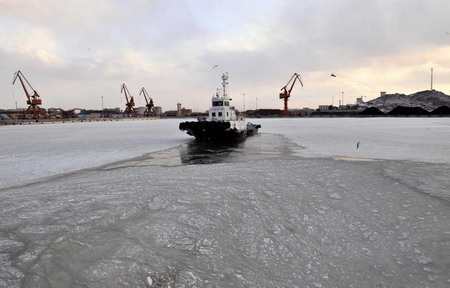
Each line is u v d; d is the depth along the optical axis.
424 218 8.60
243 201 10.02
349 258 6.42
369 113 183.75
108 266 6.07
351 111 187.62
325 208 9.41
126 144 31.45
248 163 17.64
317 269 5.99
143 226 7.95
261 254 6.57
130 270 5.93
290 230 7.79
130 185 12.38
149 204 9.71
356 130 53.41
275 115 193.75
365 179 13.20
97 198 10.53
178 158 20.27
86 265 6.14
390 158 19.27
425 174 14.16
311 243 7.08
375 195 10.80
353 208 9.43
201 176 13.96
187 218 8.49
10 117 140.25
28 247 6.95
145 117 193.88
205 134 31.34
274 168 15.88
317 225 8.11
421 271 5.92
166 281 5.57
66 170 16.53
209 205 9.59
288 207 9.47
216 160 19.03
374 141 31.75
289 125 79.00
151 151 24.75
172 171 15.39
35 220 8.53
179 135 45.59
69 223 8.26
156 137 41.47
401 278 5.69
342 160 18.50
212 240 7.17
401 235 7.52
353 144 28.80
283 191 11.23
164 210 9.16
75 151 25.45
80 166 17.72
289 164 17.11
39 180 14.05
